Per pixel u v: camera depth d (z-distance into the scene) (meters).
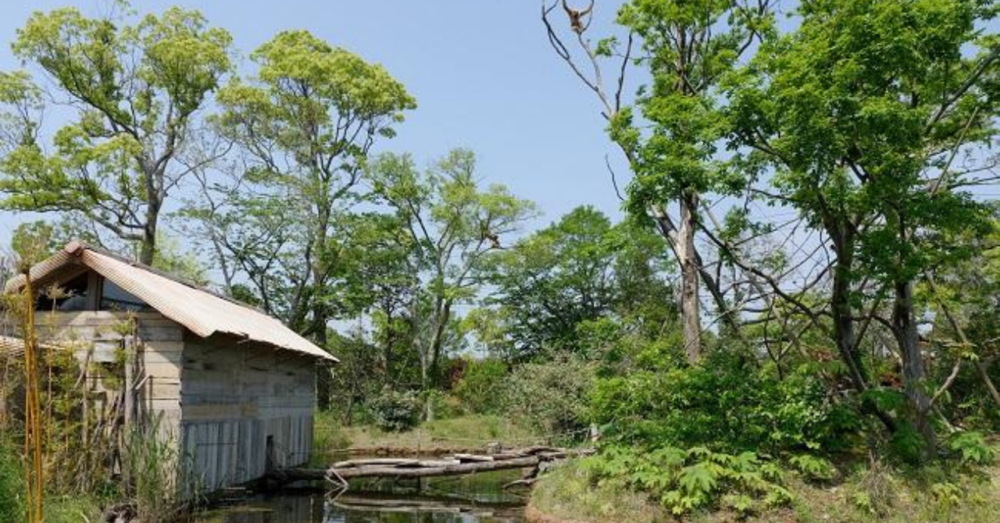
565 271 34.59
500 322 37.56
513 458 18.22
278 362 18.53
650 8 15.87
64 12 28.88
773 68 11.60
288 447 19.25
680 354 15.33
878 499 10.80
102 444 12.06
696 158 12.16
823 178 11.72
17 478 9.26
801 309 13.61
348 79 33.62
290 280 34.38
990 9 10.80
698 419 12.69
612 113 17.58
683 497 11.07
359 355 36.28
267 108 32.66
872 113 10.53
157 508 11.21
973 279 17.78
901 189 11.47
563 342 32.28
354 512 14.10
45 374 11.80
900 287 13.02
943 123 13.13
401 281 35.66
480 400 34.28
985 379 14.72
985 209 12.60
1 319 12.17
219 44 31.97
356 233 33.91
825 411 12.38
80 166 28.78
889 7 10.51
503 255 36.03
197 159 31.80
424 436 28.08
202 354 13.84
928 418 12.69
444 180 36.88
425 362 36.75
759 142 12.08
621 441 13.35
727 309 14.95
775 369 14.79
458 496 16.53
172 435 12.34
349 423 31.77
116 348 12.70
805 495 11.22
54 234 29.39
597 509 11.49
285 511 13.83
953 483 11.22
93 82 30.36
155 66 30.89
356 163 35.06
